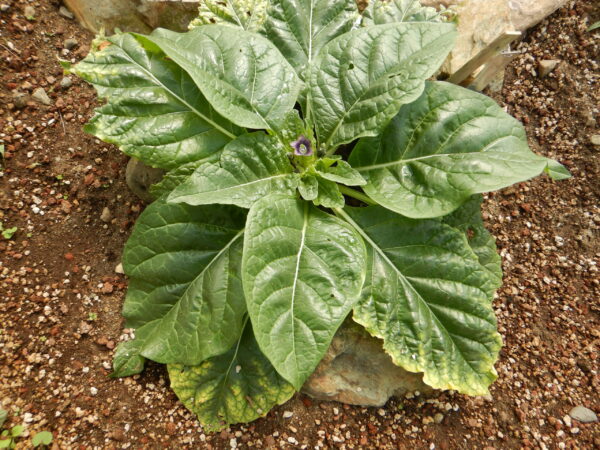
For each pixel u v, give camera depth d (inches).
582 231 28.4
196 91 21.2
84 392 23.5
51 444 22.2
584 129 29.6
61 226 25.8
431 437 24.5
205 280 21.4
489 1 25.4
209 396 23.0
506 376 26.2
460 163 20.1
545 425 25.0
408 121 21.5
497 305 27.7
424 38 21.2
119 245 26.3
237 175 20.2
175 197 18.5
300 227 20.4
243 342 23.3
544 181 29.5
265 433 24.1
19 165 25.8
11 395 22.7
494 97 30.8
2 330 23.5
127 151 20.3
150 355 21.3
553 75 30.7
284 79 21.5
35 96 26.7
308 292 18.7
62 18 28.5
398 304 21.4
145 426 23.5
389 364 23.8
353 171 20.9
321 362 23.5
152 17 26.5
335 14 24.0
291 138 21.4
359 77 21.4
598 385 25.6
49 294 24.6
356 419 24.8
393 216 22.1
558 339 26.9
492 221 29.1
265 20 23.6
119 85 20.4
